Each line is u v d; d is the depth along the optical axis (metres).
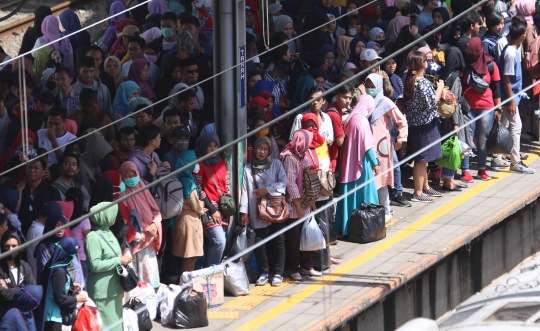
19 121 28.61
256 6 39.59
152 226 25.83
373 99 31.94
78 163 25.48
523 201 35.09
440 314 31.19
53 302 22.31
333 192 32.22
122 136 27.14
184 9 38.59
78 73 32.91
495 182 37.47
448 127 35.06
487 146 37.00
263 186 27.91
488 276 33.97
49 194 24.70
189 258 27.14
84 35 36.75
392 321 28.70
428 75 34.31
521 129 40.59
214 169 27.62
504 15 41.88
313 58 35.06
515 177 38.09
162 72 33.69
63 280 22.22
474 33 36.75
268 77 33.72
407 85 33.81
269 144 28.03
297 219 28.41
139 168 26.11
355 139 31.19
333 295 27.16
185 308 25.22
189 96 29.58
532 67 39.50
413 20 38.06
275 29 39.31
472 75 35.91
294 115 32.25
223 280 27.20
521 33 37.06
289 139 30.38
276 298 27.30
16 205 24.22
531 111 41.31
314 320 25.45
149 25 37.16
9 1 48.25
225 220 28.22
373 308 27.77
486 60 36.03
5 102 30.58
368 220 31.17
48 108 29.25
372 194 31.80
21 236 23.14
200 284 26.62
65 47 35.56
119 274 23.67
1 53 35.72
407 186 37.06
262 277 28.38
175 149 27.30
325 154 29.45
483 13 42.56
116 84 33.28
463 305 16.94
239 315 26.14
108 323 23.80
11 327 21.28
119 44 37.16
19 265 22.08
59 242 22.41
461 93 35.78
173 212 26.38
